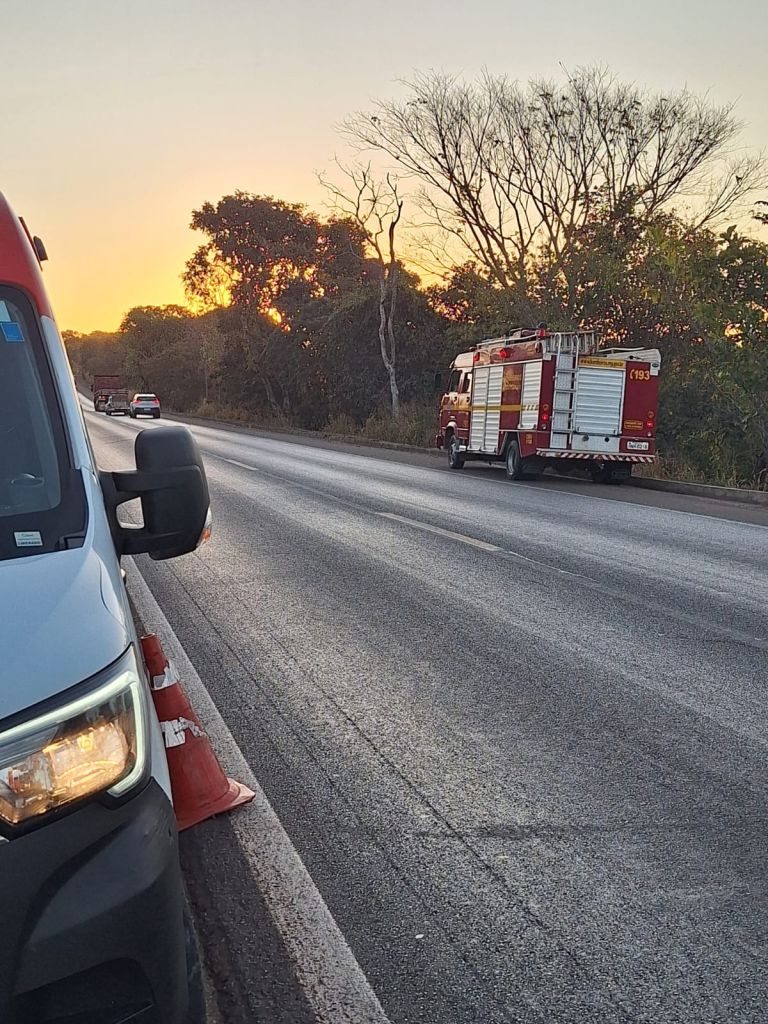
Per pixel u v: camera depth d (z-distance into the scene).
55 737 2.06
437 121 30.75
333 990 3.00
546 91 30.28
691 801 4.35
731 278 22.88
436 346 41.91
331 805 4.30
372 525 12.88
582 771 4.68
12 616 2.28
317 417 49.78
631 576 9.40
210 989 3.00
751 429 20.91
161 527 3.19
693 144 30.55
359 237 51.19
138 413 66.81
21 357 3.13
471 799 4.37
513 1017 2.87
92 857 2.06
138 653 2.51
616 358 19.80
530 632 7.24
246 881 3.64
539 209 31.73
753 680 6.09
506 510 14.73
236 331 56.25
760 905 3.48
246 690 5.88
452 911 3.45
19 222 3.42
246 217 53.78
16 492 2.87
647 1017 2.87
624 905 3.48
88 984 2.00
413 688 5.92
